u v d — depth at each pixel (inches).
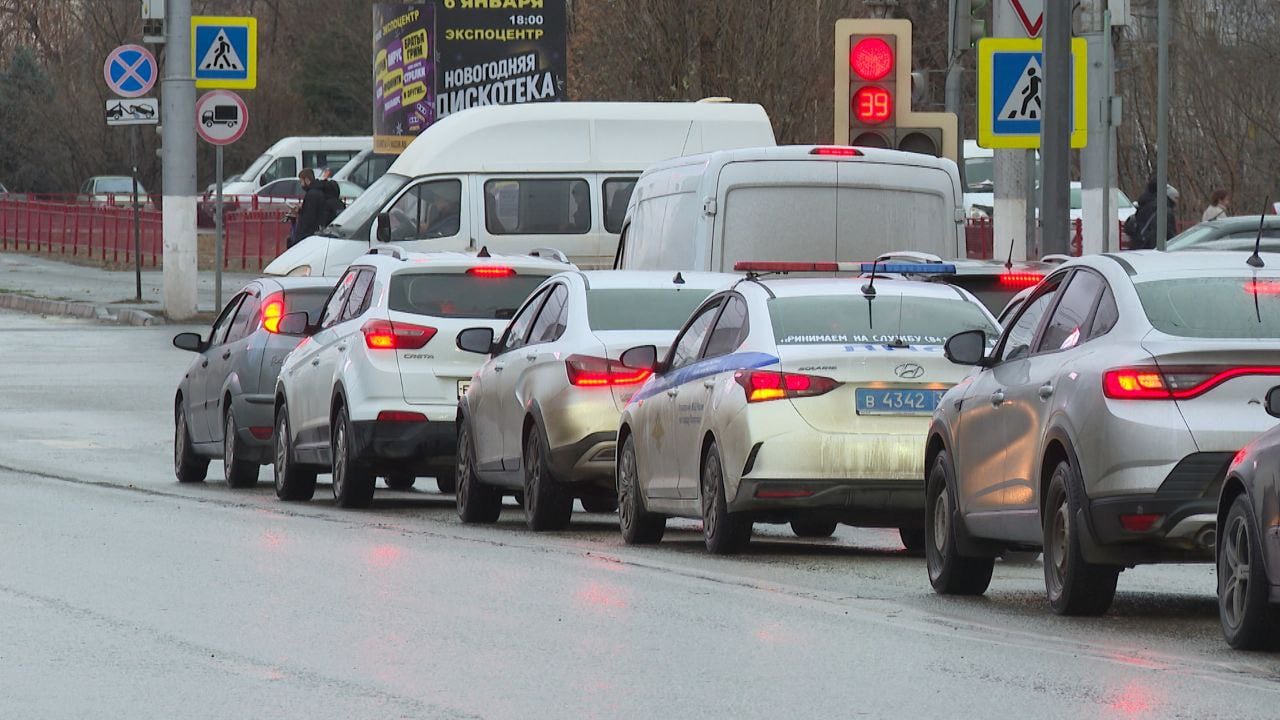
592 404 1612.9
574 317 1651.1
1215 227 3860.7
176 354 3479.3
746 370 1416.1
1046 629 1111.6
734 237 2132.1
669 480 1519.4
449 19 4512.8
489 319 1852.9
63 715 868.6
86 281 5162.4
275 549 1470.2
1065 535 1130.0
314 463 1930.4
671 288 1678.2
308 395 1936.5
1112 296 1135.0
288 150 7017.7
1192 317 1098.7
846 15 4557.1
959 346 1245.7
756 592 1256.2
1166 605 1227.2
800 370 1400.1
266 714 871.7
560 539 1603.1
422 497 2073.1
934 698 904.3
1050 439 1135.0
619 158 3002.0
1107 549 1091.9
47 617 1133.7
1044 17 2078.0
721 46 4448.8
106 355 3457.2
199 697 908.0
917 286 1496.1
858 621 1136.2
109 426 2593.5
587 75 4667.8
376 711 877.2
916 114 2353.6
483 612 1160.2
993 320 1466.5
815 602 1218.0
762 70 4436.5
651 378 1578.5
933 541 1302.9
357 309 1892.2
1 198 7509.8
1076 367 1120.8
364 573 1334.9
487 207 2970.0
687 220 2178.9
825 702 896.9
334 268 2972.4
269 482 2247.8
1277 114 4722.0
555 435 1619.1
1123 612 1187.9
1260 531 990.4
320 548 1481.3
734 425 1409.9
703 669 978.7
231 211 6697.8
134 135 4367.6
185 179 4003.4
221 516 1720.0
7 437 2472.9
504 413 1697.8
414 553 1457.9
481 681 947.3
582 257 2987.2
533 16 4527.6
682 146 3016.7
